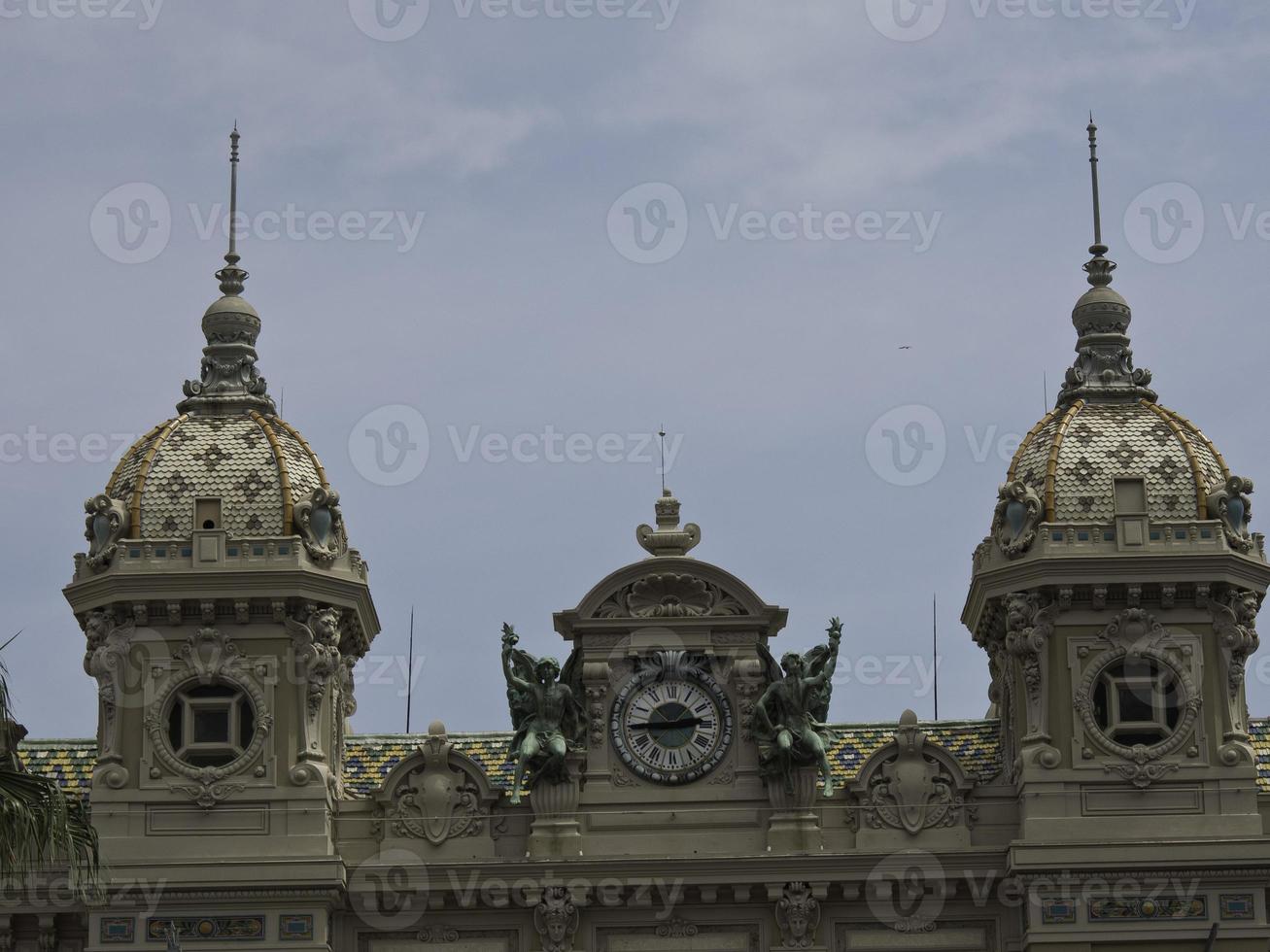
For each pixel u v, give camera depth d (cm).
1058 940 11231
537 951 11425
